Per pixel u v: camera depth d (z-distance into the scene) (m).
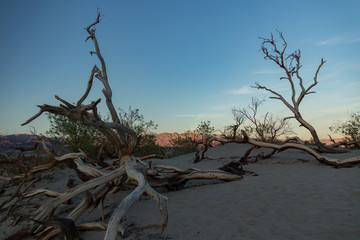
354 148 14.84
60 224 3.61
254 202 5.41
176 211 5.40
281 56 12.91
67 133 12.90
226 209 5.16
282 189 6.18
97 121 5.26
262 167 9.84
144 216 5.22
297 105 12.80
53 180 9.59
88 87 4.73
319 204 4.84
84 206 4.68
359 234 3.50
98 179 4.84
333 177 6.91
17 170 10.42
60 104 4.59
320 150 12.38
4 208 6.59
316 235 3.59
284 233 3.76
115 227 3.02
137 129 15.70
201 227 4.34
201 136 20.09
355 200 4.85
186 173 7.56
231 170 8.44
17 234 4.41
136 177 4.56
